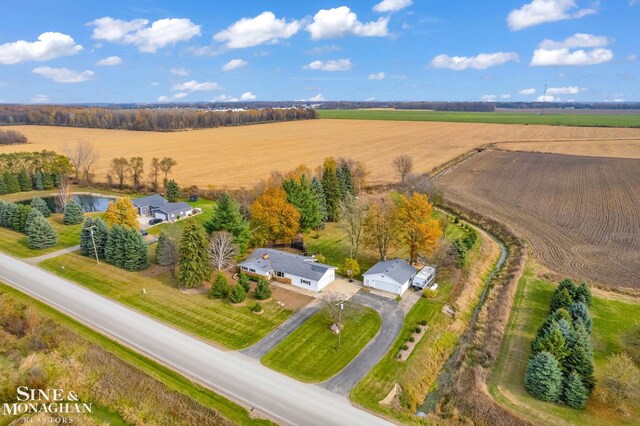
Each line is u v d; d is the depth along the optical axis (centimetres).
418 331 4375
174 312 4662
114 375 3528
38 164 11006
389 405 3353
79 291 5106
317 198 7588
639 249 6612
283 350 4022
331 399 3384
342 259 6316
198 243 5138
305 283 5306
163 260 5781
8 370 3575
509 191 10175
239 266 5744
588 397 3459
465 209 8738
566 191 10062
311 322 4519
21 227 7256
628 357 3856
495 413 3269
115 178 11312
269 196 6644
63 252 6397
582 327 3984
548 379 3434
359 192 9931
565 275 5750
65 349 3875
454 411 3353
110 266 5888
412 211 5806
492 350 4094
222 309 4750
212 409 3173
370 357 3953
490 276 6025
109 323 4391
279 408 3262
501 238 7438
